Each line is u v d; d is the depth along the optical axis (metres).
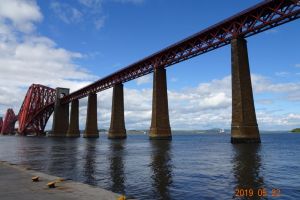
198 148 53.31
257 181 18.39
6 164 20.02
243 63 56.62
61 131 158.62
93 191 10.59
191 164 27.94
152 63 86.06
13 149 57.06
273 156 35.16
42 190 10.74
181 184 17.59
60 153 44.59
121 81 100.12
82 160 32.62
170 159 33.03
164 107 79.94
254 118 54.31
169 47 77.62
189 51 73.62
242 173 21.72
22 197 9.53
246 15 57.84
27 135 197.38
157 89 79.75
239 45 57.78
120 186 17.05
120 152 44.47
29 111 187.50
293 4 51.78
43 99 182.50
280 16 53.25
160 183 17.95
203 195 14.70
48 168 25.52
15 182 12.49
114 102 100.06
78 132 145.25
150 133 79.00
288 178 19.52
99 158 34.88
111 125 99.94
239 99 53.62
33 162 31.00
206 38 68.38
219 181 18.52
